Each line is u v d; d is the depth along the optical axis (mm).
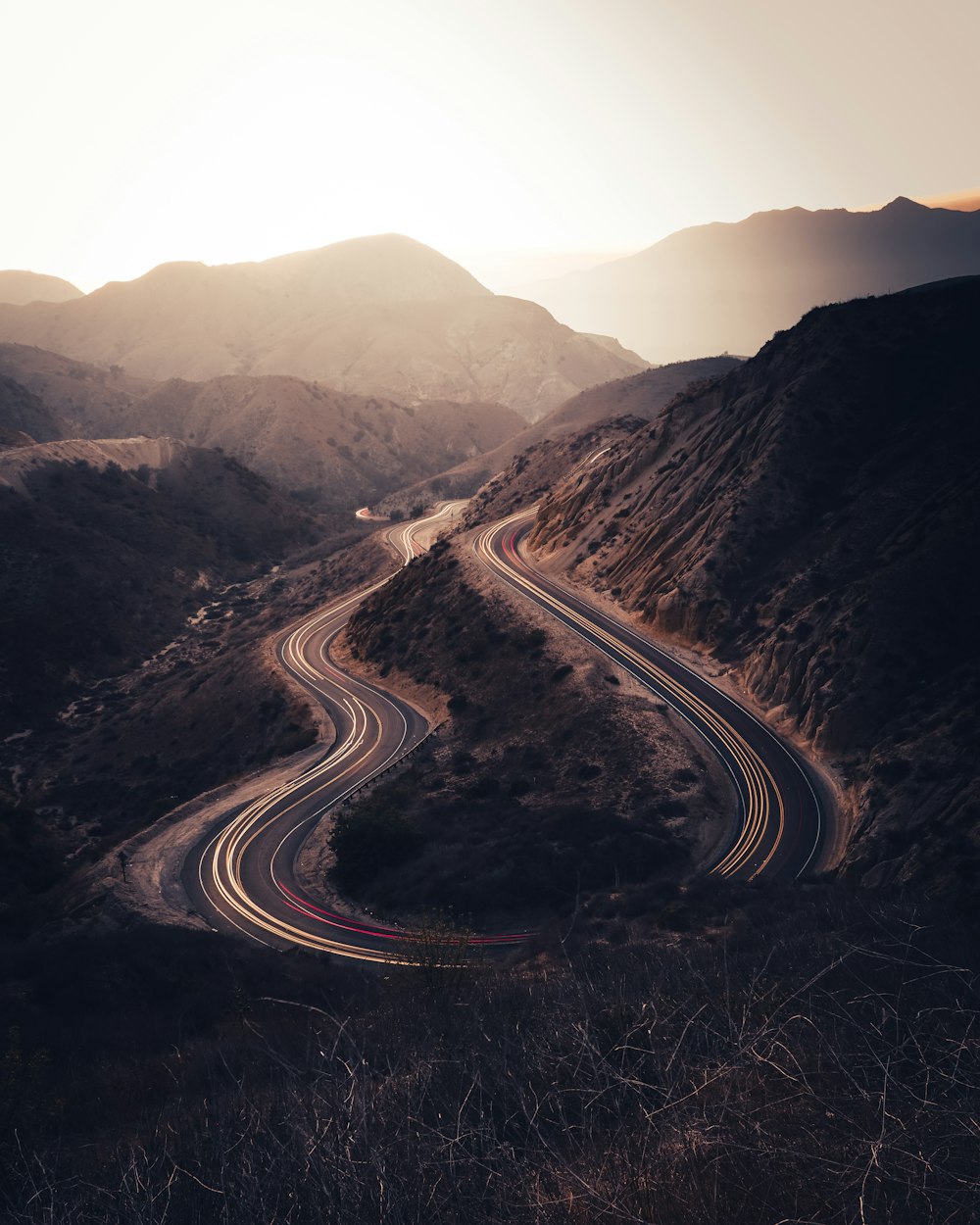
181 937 45844
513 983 22953
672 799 62125
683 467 104000
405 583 117250
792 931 24984
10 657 114750
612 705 74875
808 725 67125
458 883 56594
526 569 109875
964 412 82312
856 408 89688
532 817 63688
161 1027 30031
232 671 108125
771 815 60031
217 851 67000
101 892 60312
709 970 16469
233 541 176000
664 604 86438
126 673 124625
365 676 101312
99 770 96688
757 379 103562
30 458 158625
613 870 54844
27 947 43031
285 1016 25656
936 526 70125
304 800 74312
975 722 54812
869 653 66062
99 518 153750
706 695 75500
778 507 86625
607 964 22953
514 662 87625
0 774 97562
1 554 130750
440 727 84625
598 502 113875
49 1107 17688
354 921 55750
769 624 78188
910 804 52594
